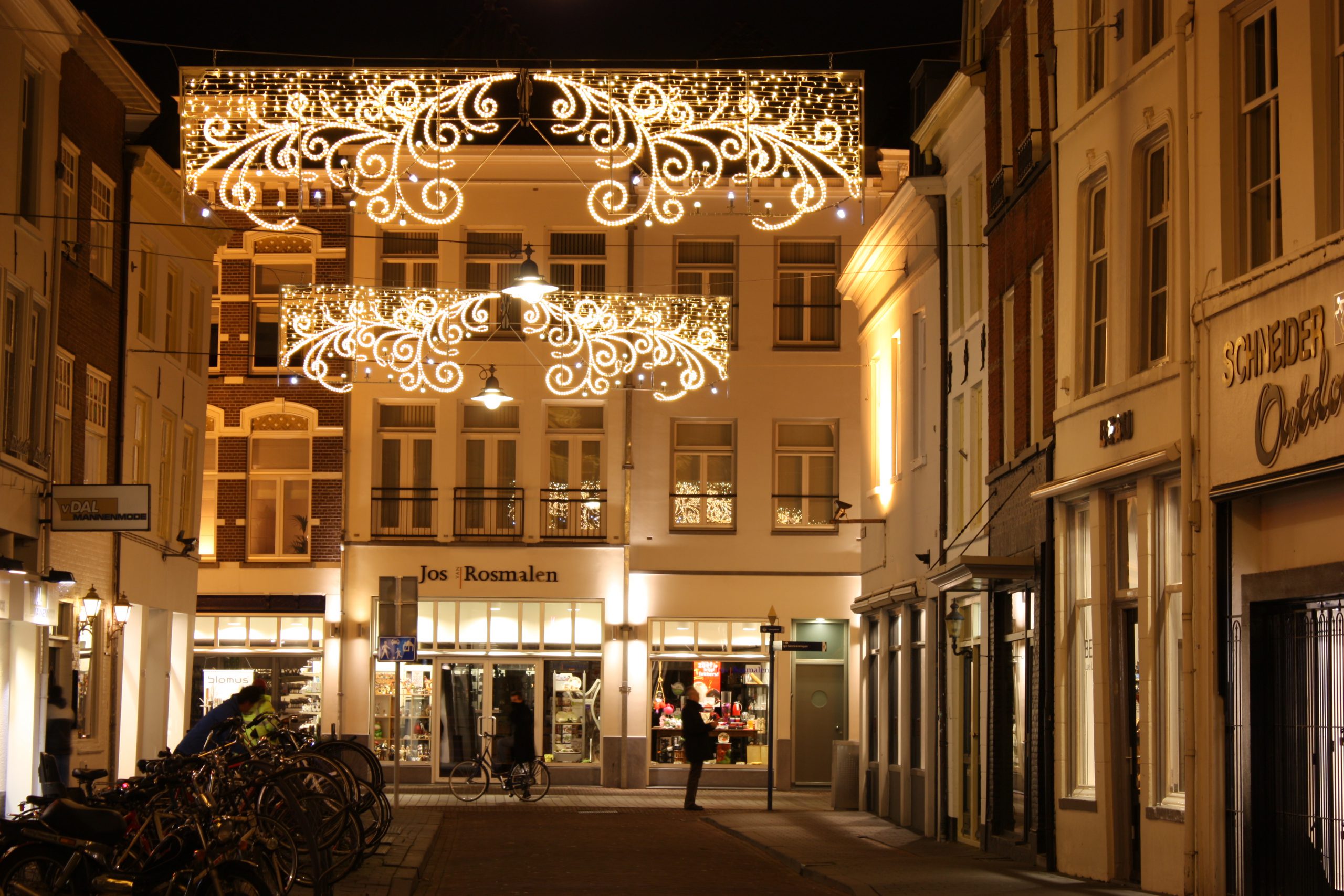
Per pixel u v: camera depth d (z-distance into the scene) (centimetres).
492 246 3478
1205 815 1320
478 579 3412
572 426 3475
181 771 1173
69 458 2234
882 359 2828
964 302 2261
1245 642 1281
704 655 3422
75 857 1096
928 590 2350
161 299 2695
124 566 2470
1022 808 1873
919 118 2578
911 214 2486
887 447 2778
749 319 3481
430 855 1798
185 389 2841
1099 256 1631
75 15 2134
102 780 2377
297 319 3444
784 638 3438
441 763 3366
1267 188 1291
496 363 3453
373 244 3475
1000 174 1983
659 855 1902
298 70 1822
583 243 3491
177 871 1078
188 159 1838
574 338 3456
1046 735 1702
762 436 3462
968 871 1672
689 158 1980
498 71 1872
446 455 3434
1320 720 1215
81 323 2281
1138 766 1493
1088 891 1429
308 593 3456
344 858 1372
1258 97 1313
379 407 3459
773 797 3209
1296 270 1197
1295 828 1236
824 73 1920
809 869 1716
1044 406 1770
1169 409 1423
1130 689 1536
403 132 1895
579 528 3441
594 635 3422
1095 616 1579
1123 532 1555
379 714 3388
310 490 3481
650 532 3438
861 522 2752
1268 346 1241
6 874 1096
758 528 3447
